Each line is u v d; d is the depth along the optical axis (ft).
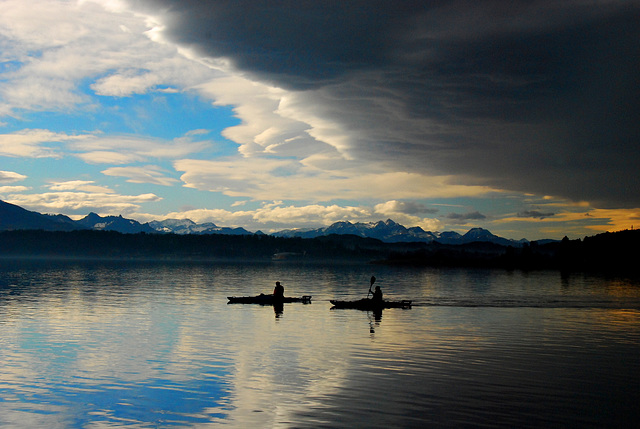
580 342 89.35
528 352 80.02
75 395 57.11
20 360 73.97
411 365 70.54
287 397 55.88
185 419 49.44
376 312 137.39
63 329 102.99
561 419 48.70
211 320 118.62
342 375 64.95
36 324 109.91
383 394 56.75
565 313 136.05
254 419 49.16
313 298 190.80
